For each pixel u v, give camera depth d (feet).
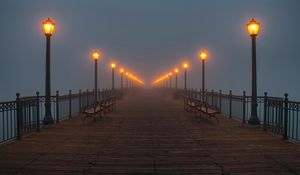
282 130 31.60
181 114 53.72
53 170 18.94
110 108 63.36
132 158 21.94
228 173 18.49
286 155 22.95
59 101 43.09
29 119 33.60
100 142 27.81
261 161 21.24
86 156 22.48
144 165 20.13
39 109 37.40
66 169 19.17
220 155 22.95
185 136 31.12
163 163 20.65
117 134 32.22
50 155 22.75
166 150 24.61
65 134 32.07
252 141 28.45
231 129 35.94
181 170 19.06
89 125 39.14
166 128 36.70
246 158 22.06
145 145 26.53
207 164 20.44
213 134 32.37
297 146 26.14
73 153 23.39
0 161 20.99
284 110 29.53
